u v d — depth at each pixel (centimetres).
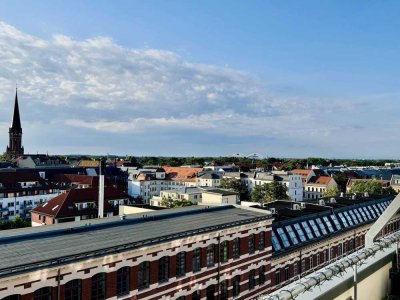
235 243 3556
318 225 5228
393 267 1473
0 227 8612
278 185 12200
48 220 8588
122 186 17300
